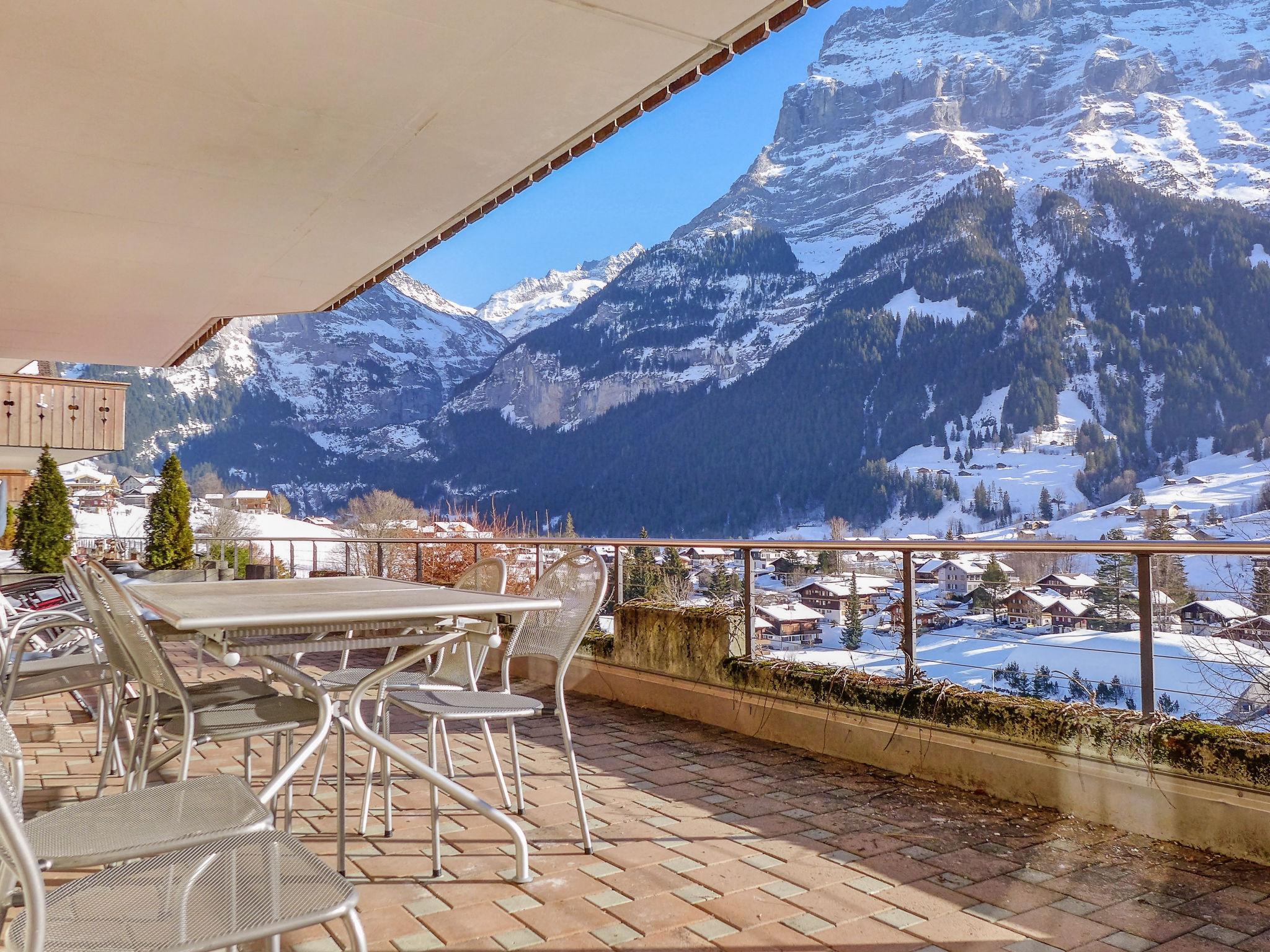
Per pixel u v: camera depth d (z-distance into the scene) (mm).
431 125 4023
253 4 3027
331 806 3186
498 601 2543
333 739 4215
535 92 3752
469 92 3729
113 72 3451
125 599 2145
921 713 3480
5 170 4371
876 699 3658
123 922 1203
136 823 1512
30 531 7953
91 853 1351
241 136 4066
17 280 6293
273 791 2045
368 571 10797
